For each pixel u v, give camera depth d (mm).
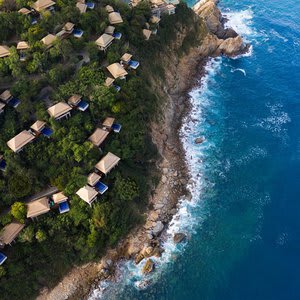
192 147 73000
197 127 77188
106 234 55594
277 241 58125
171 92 80438
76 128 57969
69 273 53688
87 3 76375
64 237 53219
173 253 57344
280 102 83000
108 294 53188
